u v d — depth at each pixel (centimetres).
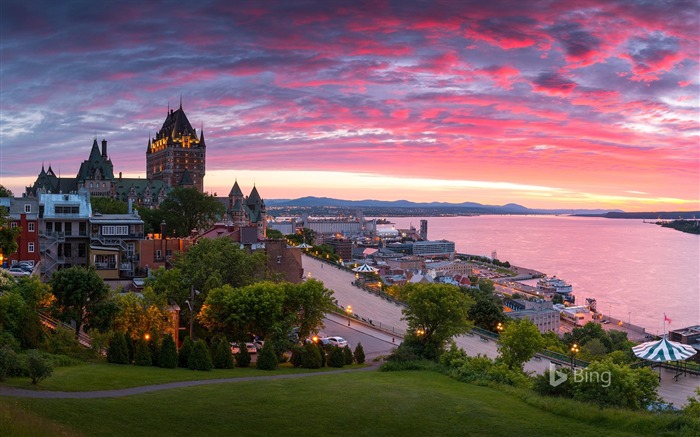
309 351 7425
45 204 11519
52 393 4356
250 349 8488
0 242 6706
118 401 4241
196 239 12988
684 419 4528
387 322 13038
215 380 5681
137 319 7262
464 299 8925
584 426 4531
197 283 9356
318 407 4594
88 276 7325
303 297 8588
